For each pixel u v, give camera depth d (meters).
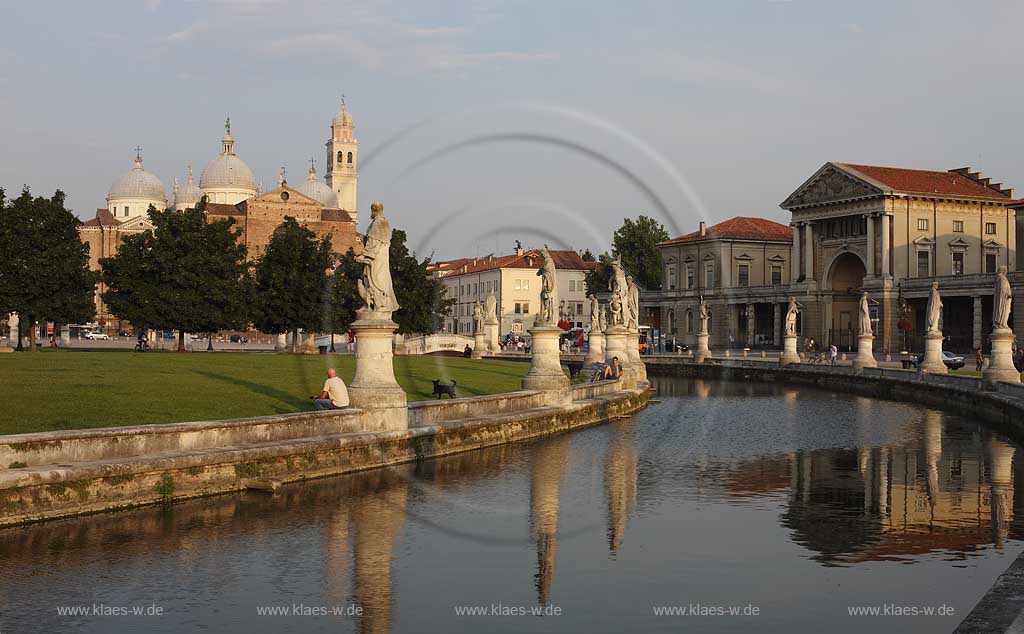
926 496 22.66
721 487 23.58
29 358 52.22
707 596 14.23
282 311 74.94
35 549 16.27
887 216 111.25
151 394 30.30
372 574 15.19
